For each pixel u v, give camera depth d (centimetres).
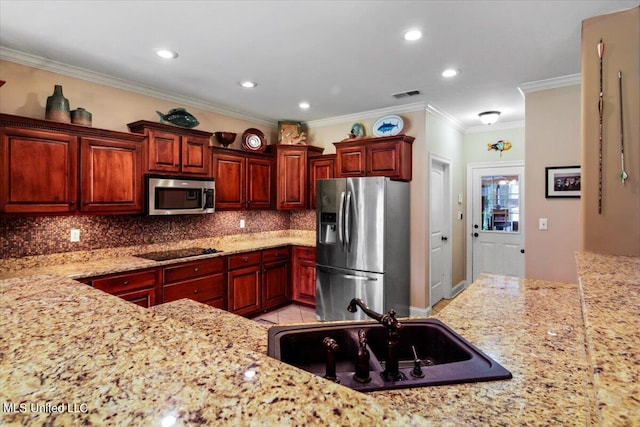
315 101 400
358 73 313
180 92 369
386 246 367
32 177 254
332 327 137
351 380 98
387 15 217
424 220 407
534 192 333
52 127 263
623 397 41
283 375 56
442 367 105
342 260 390
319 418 45
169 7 209
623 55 193
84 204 281
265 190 453
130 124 335
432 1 202
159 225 369
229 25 229
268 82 337
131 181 311
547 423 78
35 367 58
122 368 58
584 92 204
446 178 480
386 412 47
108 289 277
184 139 351
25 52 268
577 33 238
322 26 231
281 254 442
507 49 263
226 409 47
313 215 507
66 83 298
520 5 205
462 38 247
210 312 166
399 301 394
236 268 384
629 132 191
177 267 327
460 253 527
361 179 375
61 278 125
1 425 42
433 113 426
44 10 211
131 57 280
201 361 61
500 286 206
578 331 136
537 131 333
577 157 315
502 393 92
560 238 321
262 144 461
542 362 110
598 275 110
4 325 77
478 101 394
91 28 233
